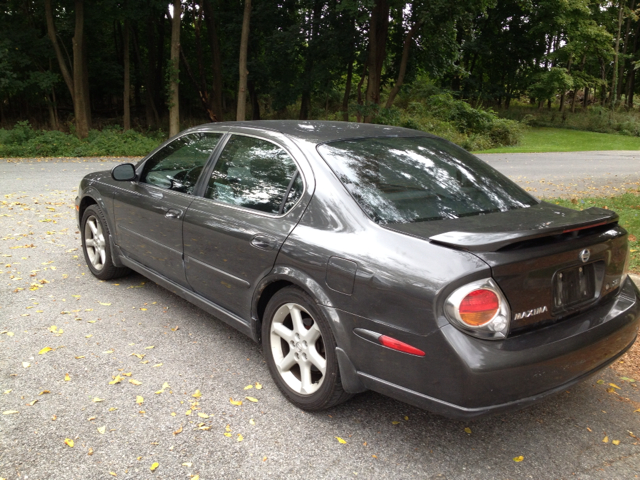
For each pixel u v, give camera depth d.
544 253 2.29
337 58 28.72
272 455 2.48
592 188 11.93
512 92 48.31
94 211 4.76
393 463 2.45
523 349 2.20
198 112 40.16
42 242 6.19
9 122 29.41
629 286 2.88
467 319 2.13
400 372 2.33
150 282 4.93
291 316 2.93
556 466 2.46
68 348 3.53
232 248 3.17
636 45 50.66
